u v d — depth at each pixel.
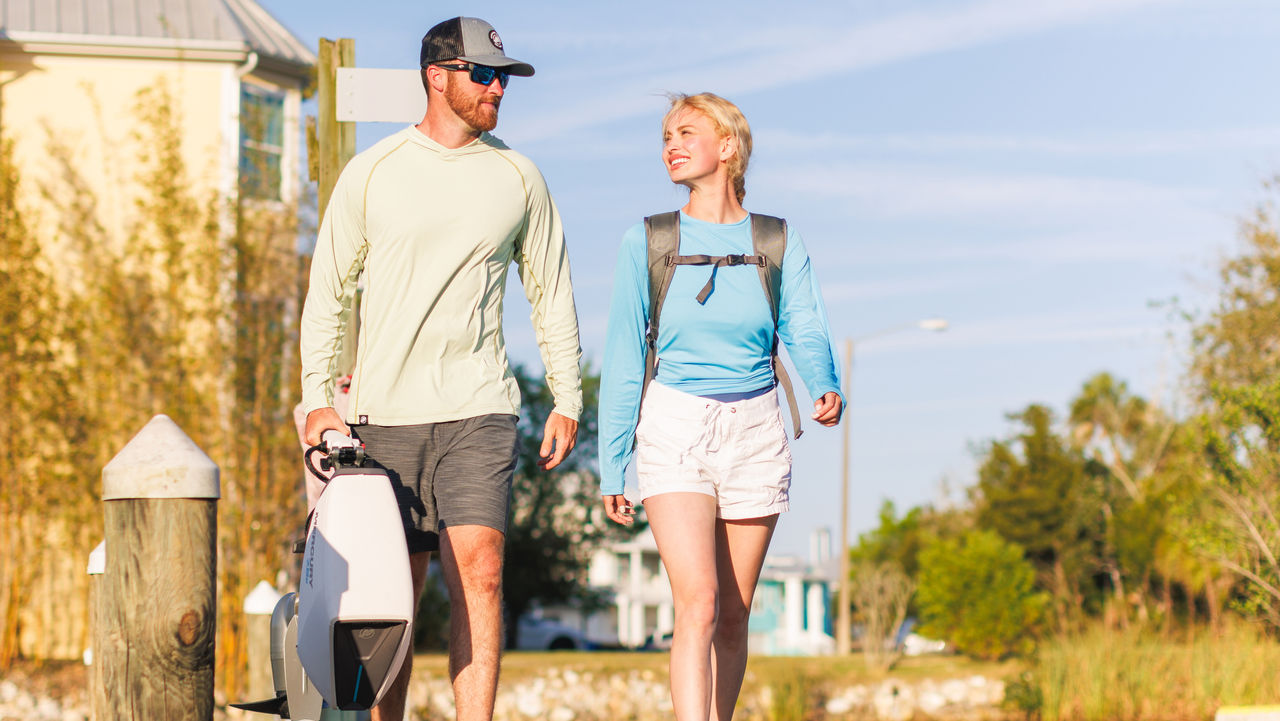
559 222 5.85
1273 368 26.78
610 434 5.62
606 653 24.61
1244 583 20.88
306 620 4.71
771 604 84.06
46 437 19.12
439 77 5.50
